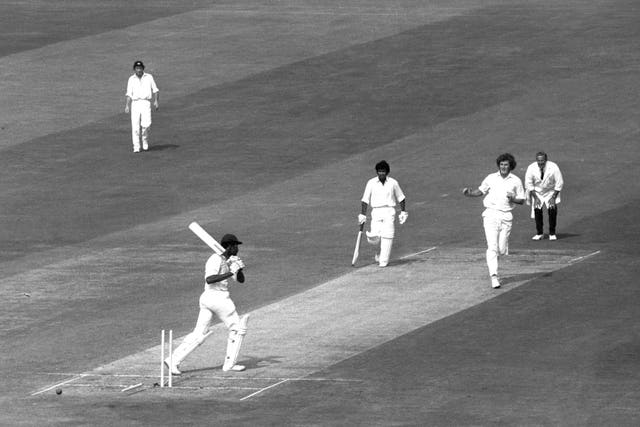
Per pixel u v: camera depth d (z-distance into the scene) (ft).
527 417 227.81
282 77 570.46
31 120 520.01
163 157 472.85
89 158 472.85
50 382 258.37
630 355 265.54
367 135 492.54
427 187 431.02
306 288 328.70
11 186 441.27
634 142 470.80
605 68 565.94
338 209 409.49
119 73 585.22
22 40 644.69
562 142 473.26
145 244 375.66
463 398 240.12
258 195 426.51
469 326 290.15
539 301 308.60
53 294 326.65
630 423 223.10
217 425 226.79
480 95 535.60
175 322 301.43
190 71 583.99
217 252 264.52
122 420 230.48
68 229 392.88
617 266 338.95
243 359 271.69
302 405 238.27
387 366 262.67
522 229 386.73
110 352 279.49
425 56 595.06
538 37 623.36
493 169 445.37
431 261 352.90
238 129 504.84
